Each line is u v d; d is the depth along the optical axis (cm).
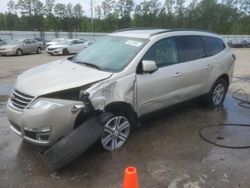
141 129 552
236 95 842
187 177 392
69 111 400
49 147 427
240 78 1141
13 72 1262
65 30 6956
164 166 419
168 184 376
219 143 498
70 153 389
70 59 558
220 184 377
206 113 657
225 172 405
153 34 527
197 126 575
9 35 4469
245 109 698
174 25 7162
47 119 391
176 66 543
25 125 402
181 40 573
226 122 602
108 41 559
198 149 475
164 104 535
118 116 461
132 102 471
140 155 450
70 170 404
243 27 7550
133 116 486
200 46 619
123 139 480
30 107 398
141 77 478
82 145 397
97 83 428
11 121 435
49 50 2300
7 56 2191
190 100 604
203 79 619
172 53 546
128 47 510
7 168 407
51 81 425
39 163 421
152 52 505
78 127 407
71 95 416
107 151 457
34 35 4722
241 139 517
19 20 6488
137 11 7075
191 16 7481
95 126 416
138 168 412
